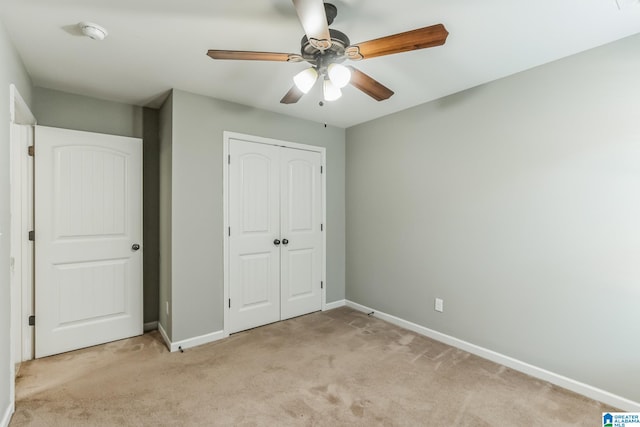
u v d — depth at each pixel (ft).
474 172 8.48
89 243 8.84
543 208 7.22
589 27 5.80
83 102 9.05
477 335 8.45
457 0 5.12
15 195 7.77
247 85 8.46
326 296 12.21
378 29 5.96
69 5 5.21
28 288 7.98
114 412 5.97
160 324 9.84
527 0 5.09
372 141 11.49
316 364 7.88
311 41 4.94
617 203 6.23
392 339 9.42
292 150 11.15
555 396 6.61
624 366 6.17
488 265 8.21
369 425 5.71
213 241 9.39
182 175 8.80
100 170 9.01
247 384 6.96
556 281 7.04
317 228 11.91
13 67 6.25
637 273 6.03
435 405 6.28
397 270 10.60
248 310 10.19
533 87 7.36
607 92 6.32
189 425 5.66
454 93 8.93
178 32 6.01
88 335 8.81
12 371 5.93
